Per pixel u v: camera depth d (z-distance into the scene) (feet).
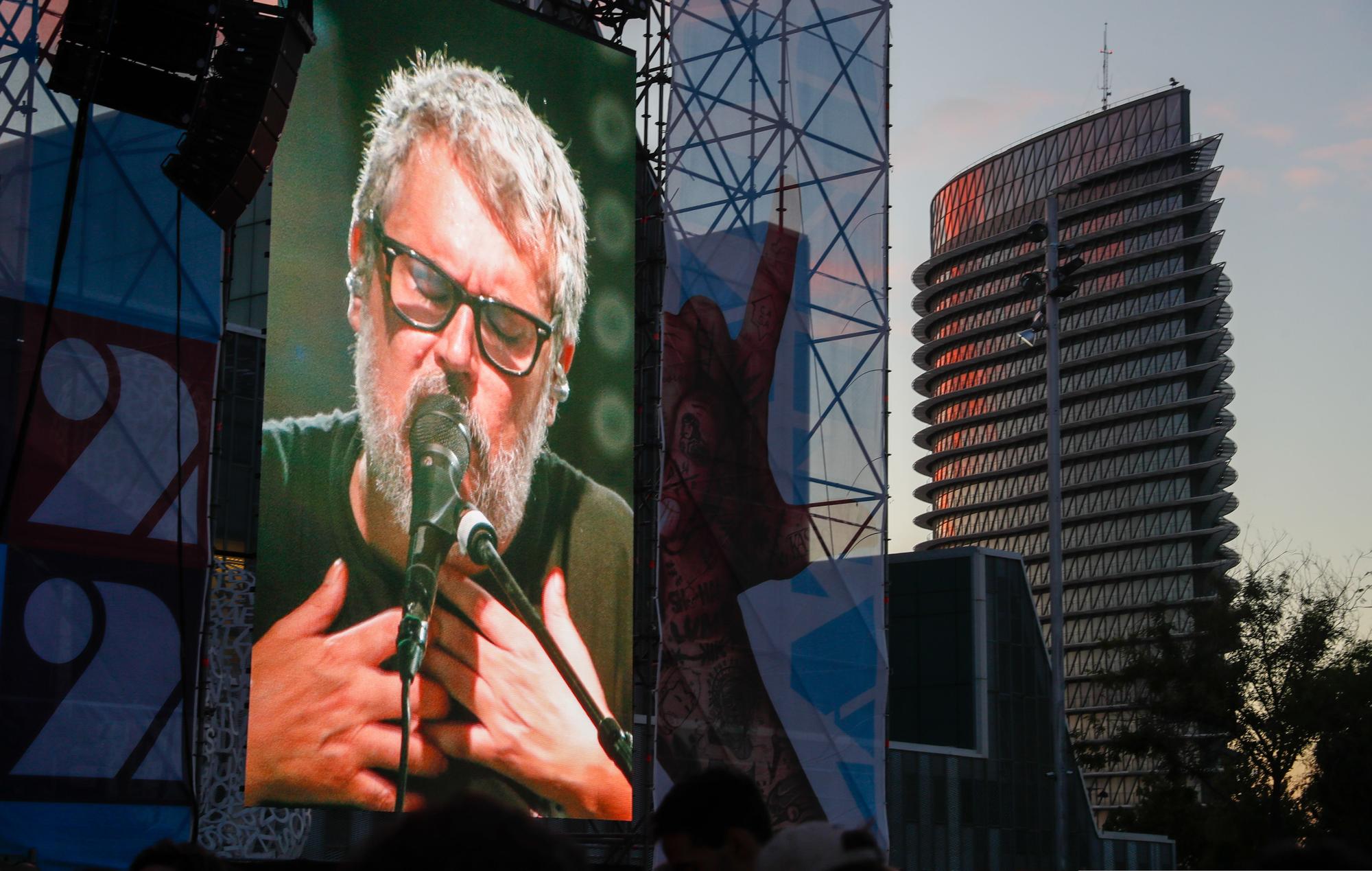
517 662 132.36
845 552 155.22
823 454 155.53
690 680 141.90
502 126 139.95
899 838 227.81
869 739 152.97
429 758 124.88
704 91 154.92
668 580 142.51
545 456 138.10
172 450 111.86
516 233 139.23
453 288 133.80
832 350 157.89
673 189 150.92
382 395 127.65
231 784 125.70
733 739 143.64
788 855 16.74
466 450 132.05
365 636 122.93
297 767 117.29
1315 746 188.44
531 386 138.00
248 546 137.08
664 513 143.43
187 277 114.42
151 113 93.20
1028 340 192.95
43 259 106.83
